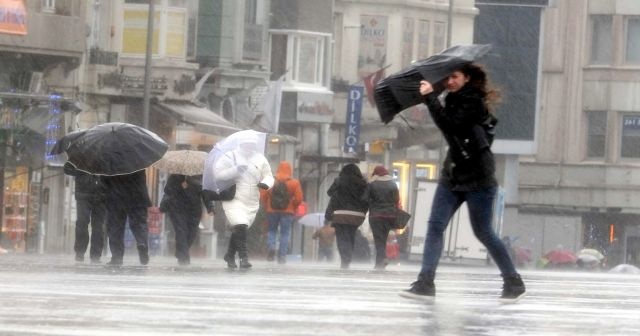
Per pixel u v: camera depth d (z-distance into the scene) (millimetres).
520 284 25844
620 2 149750
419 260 95438
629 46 150000
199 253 91125
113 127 46000
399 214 52188
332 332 18609
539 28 140500
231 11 98000
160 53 91062
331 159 111875
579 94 151375
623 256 149125
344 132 115688
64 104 81000
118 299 23359
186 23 92312
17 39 81438
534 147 141500
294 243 108562
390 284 31297
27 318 19625
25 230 81688
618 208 150000
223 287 28031
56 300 22875
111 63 88562
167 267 41906
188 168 48531
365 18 118125
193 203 48719
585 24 150875
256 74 101125
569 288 32406
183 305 22344
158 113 90875
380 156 119625
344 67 117000
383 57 118812
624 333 19828
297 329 18891
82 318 19703
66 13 84188
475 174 24906
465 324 20344
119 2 90188
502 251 25609
